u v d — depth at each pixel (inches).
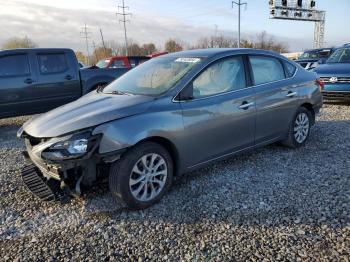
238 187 158.1
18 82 299.1
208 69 161.0
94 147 127.7
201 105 153.7
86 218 135.8
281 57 202.1
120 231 126.1
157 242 118.6
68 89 327.9
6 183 171.6
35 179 151.6
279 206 138.9
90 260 110.3
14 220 136.4
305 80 209.9
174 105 146.5
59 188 136.6
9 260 111.3
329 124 274.7
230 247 113.8
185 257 109.9
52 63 319.3
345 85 341.7
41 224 132.9
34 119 155.3
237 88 171.3
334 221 126.0
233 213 135.1
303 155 198.8
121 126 132.3
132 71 188.9
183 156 150.7
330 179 163.5
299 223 125.9
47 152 131.0
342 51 393.7
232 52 174.9
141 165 139.0
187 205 143.0
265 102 181.8
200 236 120.9
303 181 162.4
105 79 347.3
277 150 208.7
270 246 113.2
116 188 135.0
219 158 167.0
